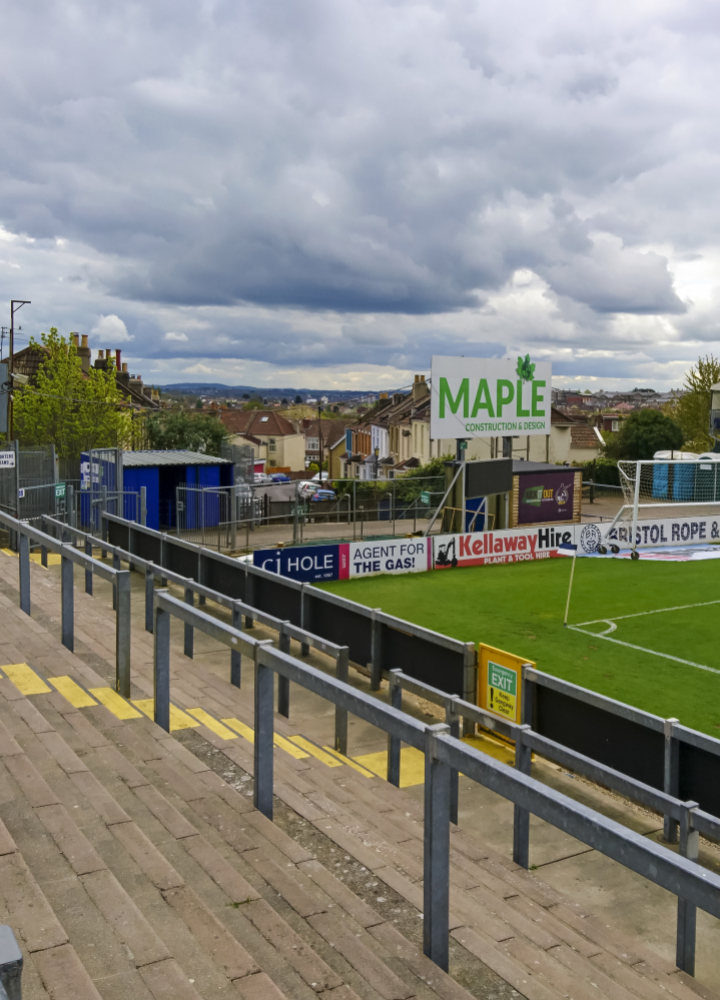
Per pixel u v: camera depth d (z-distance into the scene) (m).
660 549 30.61
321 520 39.62
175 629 14.37
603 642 16.89
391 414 78.75
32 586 11.67
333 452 106.06
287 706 9.59
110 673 7.82
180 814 4.55
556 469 37.16
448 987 3.39
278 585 14.43
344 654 8.98
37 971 2.87
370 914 3.91
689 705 12.80
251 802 5.07
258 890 3.99
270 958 3.36
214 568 16.52
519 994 3.61
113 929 3.24
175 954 3.19
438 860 3.55
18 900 3.29
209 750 6.26
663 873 2.66
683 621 18.86
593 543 29.48
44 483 21.25
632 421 67.56
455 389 29.47
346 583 23.55
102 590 15.46
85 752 5.34
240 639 5.06
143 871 3.81
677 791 7.36
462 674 10.24
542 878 6.60
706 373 65.06
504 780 3.12
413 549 25.27
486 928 4.30
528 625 18.44
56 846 3.85
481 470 29.16
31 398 45.53
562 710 8.70
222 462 35.75
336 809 5.51
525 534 27.67
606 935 4.83
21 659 7.39
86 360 65.75
